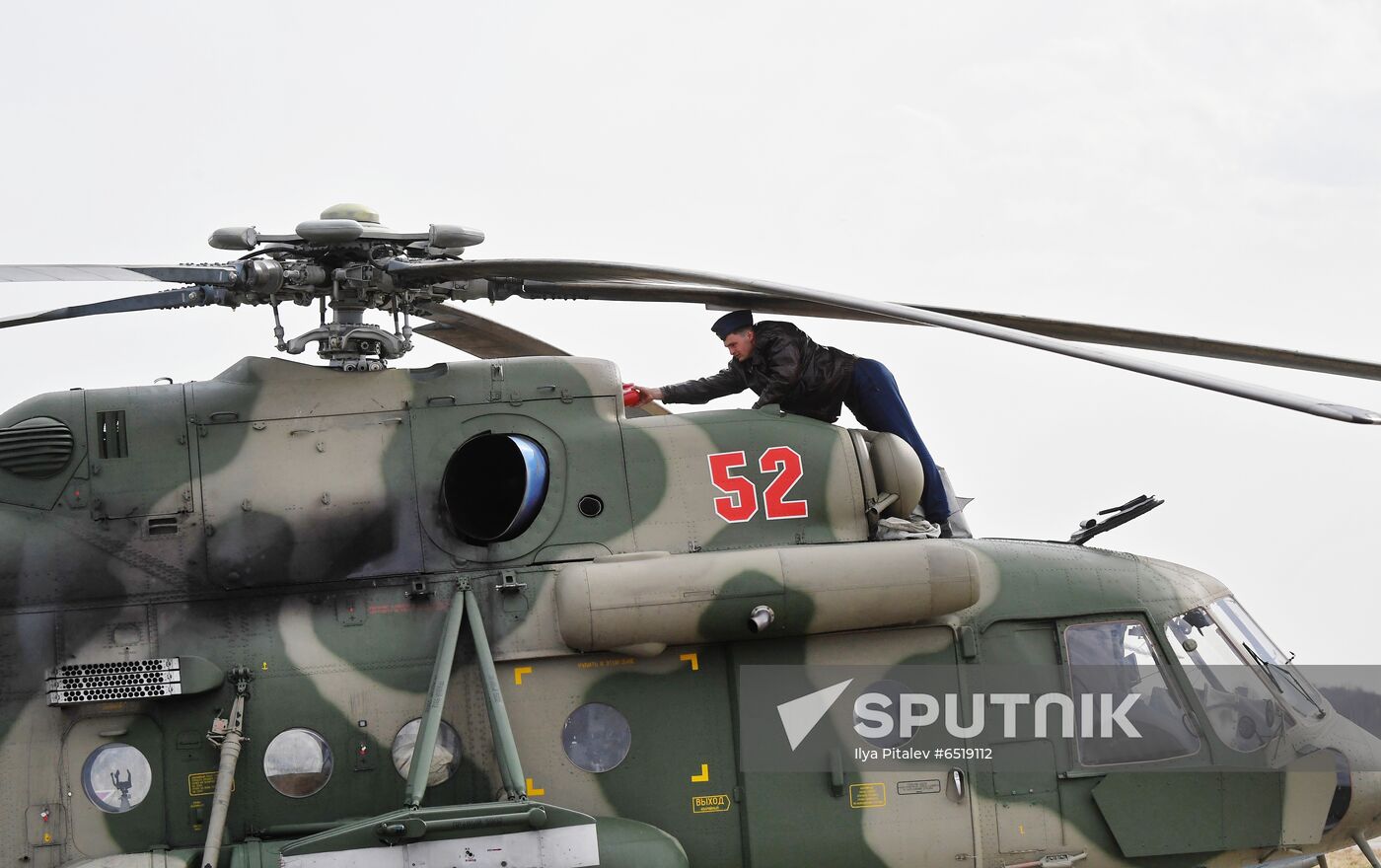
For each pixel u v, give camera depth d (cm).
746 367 1166
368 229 998
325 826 975
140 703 980
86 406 1017
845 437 1098
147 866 940
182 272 968
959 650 1058
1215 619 1113
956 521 1267
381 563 1024
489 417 1058
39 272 904
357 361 1054
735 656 1036
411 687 1004
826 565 1017
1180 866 1059
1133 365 857
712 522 1063
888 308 929
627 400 1150
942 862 1030
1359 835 1091
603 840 958
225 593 1007
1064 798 1046
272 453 1027
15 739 973
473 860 905
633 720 1021
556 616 1021
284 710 989
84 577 995
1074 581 1090
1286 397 797
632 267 953
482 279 1097
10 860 959
